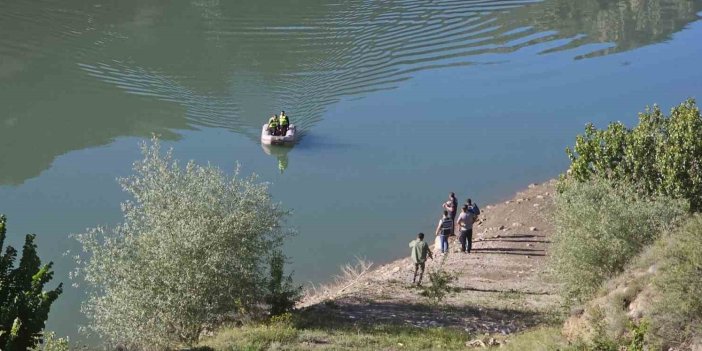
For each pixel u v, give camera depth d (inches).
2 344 625.9
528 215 1574.8
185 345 904.3
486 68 2642.7
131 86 2425.0
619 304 746.8
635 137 1157.1
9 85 2404.0
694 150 1100.5
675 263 721.6
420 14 3142.2
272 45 2790.4
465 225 1409.9
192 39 2832.2
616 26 3132.4
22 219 1588.3
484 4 3307.1
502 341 853.8
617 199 958.4
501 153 1985.7
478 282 1239.5
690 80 2511.1
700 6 3462.1
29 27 2896.2
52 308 1243.2
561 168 1884.8
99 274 959.0
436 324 968.9
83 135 2076.8
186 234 942.4
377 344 855.7
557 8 3358.8
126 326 934.4
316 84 2485.2
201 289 940.0
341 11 3164.4
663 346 673.0
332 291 1263.5
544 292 1157.7
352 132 2138.3
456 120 2210.9
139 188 1034.7
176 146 2023.9
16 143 2011.6
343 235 1562.5
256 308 1014.4
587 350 698.2
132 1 3270.2
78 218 1598.2
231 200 1012.5
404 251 1499.8
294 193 1768.0
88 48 2714.1
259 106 2303.2
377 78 2549.2
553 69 2635.3
